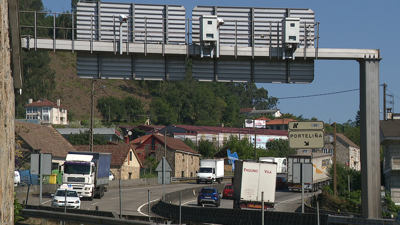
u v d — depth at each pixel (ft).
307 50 128.36
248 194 212.64
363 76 130.21
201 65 128.88
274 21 128.06
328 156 377.50
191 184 407.03
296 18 125.29
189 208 169.48
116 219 119.24
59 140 398.83
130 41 125.59
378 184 126.62
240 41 127.95
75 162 237.45
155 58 128.06
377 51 130.11
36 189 263.08
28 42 119.65
